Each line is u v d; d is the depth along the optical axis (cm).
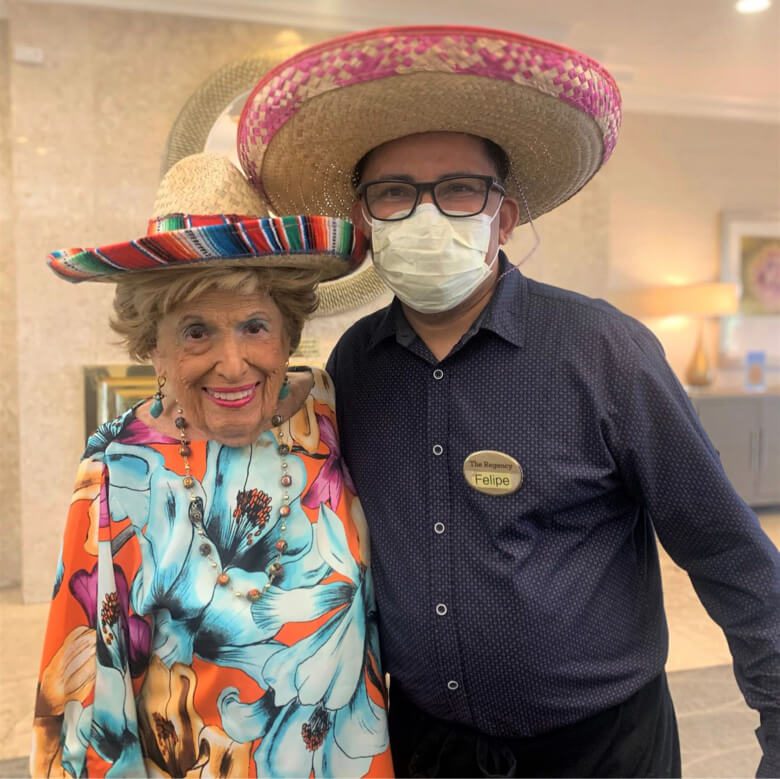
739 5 336
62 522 304
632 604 94
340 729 86
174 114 304
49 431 301
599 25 358
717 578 88
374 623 94
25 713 208
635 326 91
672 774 98
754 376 491
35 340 296
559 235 368
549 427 88
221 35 307
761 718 86
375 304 271
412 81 80
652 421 86
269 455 89
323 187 103
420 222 86
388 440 94
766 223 494
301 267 85
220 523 84
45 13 288
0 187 318
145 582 82
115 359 304
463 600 86
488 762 94
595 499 90
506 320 91
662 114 470
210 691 81
